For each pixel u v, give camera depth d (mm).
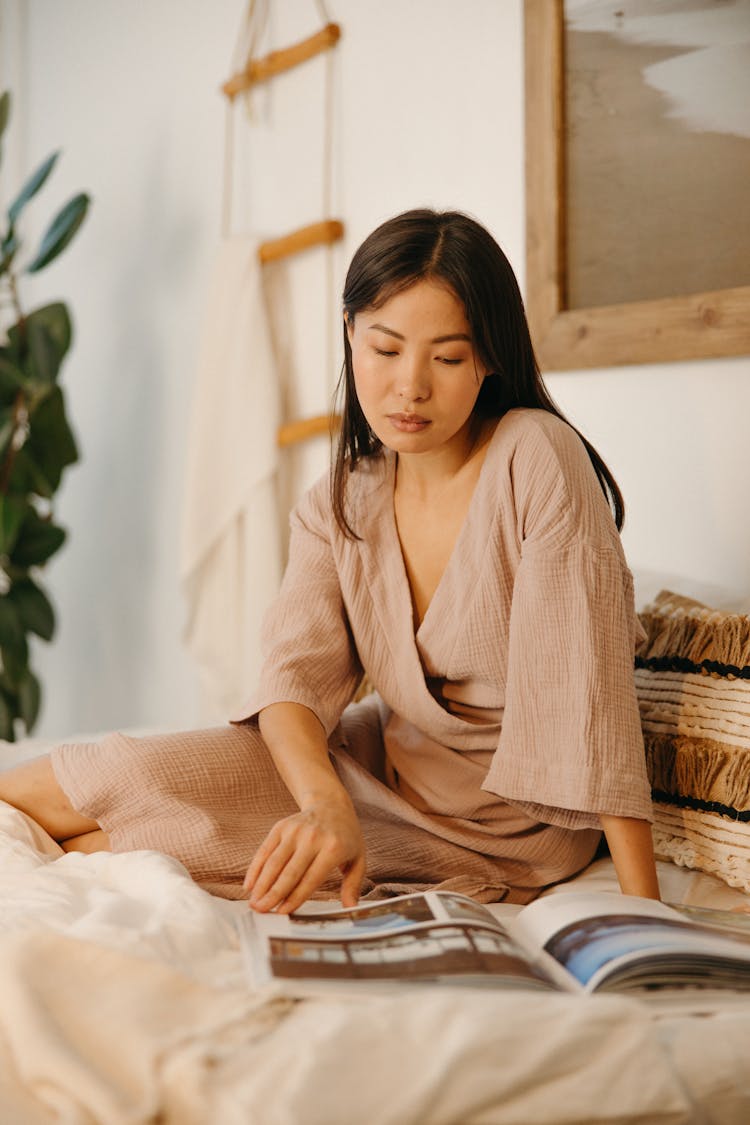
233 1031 707
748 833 1236
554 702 1188
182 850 1234
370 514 1360
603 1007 739
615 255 1877
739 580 1755
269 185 2541
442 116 2170
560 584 1197
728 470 1761
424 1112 655
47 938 771
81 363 3080
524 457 1253
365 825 1346
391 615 1345
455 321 1190
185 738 1297
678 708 1360
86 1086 644
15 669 2773
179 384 2793
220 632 2480
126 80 2900
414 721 1351
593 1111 693
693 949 832
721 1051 765
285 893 1001
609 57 1870
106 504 3025
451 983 786
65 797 1287
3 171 3293
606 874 1322
